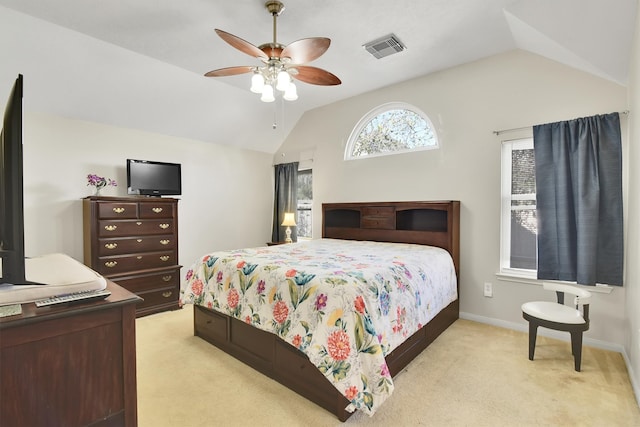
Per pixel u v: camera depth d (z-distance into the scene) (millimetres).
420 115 3781
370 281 1953
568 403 1880
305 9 2398
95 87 3223
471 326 3135
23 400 832
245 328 2389
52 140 3295
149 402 1912
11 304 892
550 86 2877
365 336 1697
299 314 1915
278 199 5301
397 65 3410
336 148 4543
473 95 3326
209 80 3709
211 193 4672
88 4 2312
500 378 2154
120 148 3779
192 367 2340
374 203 3906
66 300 924
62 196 3355
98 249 3207
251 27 2629
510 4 2354
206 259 2764
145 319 3367
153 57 3150
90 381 943
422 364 2338
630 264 2328
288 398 1956
